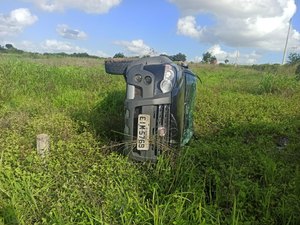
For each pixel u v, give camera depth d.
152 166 3.48
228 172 3.30
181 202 2.67
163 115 3.54
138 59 3.84
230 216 2.70
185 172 3.18
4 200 2.67
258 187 3.09
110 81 9.93
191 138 4.86
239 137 5.03
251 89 11.27
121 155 3.70
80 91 8.10
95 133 4.59
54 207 2.62
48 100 7.02
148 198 2.95
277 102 7.78
